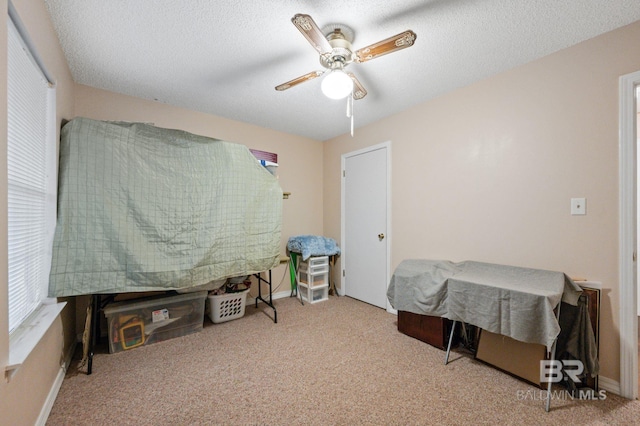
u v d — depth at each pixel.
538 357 1.70
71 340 2.05
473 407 1.50
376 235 3.25
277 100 2.65
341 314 2.98
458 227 2.44
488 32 1.66
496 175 2.18
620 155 1.62
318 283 3.49
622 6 1.44
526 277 1.86
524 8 1.46
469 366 1.93
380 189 3.20
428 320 2.27
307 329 2.57
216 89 2.42
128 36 1.69
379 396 1.60
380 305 3.19
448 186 2.51
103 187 1.81
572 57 1.80
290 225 3.75
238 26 1.61
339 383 1.72
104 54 1.88
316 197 4.03
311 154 3.97
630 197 1.59
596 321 1.65
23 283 1.32
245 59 1.96
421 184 2.74
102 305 2.16
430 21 1.56
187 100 2.65
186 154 2.21
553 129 1.88
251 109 2.88
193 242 2.17
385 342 2.30
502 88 2.14
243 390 1.65
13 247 1.21
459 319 1.89
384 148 3.14
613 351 1.64
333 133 3.71
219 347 2.19
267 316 2.91
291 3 1.43
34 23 1.29
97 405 1.50
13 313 1.21
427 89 2.43
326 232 4.02
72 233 1.68
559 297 1.53
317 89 2.41
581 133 1.76
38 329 1.28
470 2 1.42
